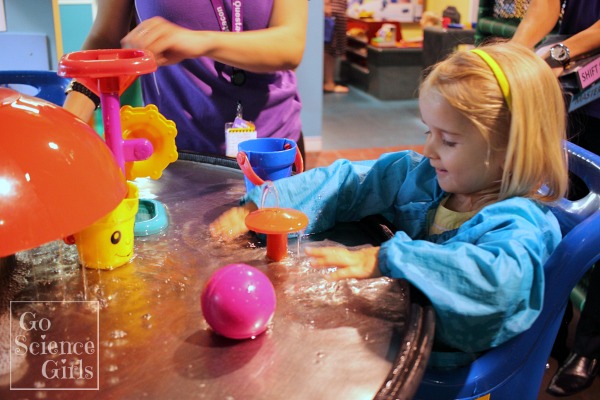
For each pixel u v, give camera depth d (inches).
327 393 20.7
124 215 28.8
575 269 30.2
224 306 23.1
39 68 95.3
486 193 33.2
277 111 56.2
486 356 30.0
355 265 28.4
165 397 20.5
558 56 54.5
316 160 145.3
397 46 225.6
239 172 44.6
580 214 34.8
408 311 25.4
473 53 31.7
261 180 36.1
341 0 222.8
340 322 25.2
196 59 51.7
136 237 33.3
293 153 39.0
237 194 40.1
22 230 18.5
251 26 50.3
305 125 153.7
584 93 59.4
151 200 36.6
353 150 155.3
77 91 39.8
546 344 31.8
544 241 30.6
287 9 50.3
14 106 21.1
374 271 28.2
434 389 29.4
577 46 55.8
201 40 40.6
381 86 220.4
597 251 30.2
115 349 23.1
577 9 67.2
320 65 149.7
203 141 54.2
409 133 174.1
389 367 22.2
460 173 32.1
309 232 35.4
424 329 23.9
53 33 94.3
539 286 27.9
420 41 239.5
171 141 34.8
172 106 54.1
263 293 23.6
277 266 30.1
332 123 184.2
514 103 30.2
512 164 31.0
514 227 28.6
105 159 22.2
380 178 38.0
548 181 32.7
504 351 29.8
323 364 22.3
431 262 27.0
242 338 23.6
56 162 20.0
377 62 217.9
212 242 32.7
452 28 203.6
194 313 25.7
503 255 27.0
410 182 37.4
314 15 144.8
